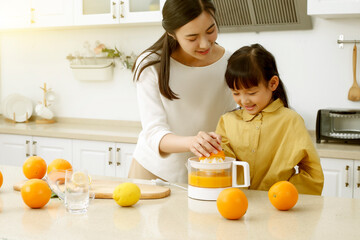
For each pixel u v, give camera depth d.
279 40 3.04
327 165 2.51
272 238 0.96
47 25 3.42
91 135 3.12
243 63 1.45
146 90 1.57
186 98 1.68
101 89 3.66
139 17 3.08
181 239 0.96
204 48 1.36
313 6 2.61
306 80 3.01
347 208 1.19
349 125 2.65
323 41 2.94
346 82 2.93
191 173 1.30
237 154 1.57
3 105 3.81
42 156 3.33
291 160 1.45
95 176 1.60
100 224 1.06
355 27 2.87
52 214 1.15
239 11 3.01
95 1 3.24
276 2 2.88
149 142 1.51
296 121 1.48
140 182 1.50
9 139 3.44
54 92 3.84
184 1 1.31
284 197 1.15
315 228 1.03
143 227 1.04
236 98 1.53
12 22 3.54
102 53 3.52
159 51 1.62
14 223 1.07
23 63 3.95
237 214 1.07
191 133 1.75
